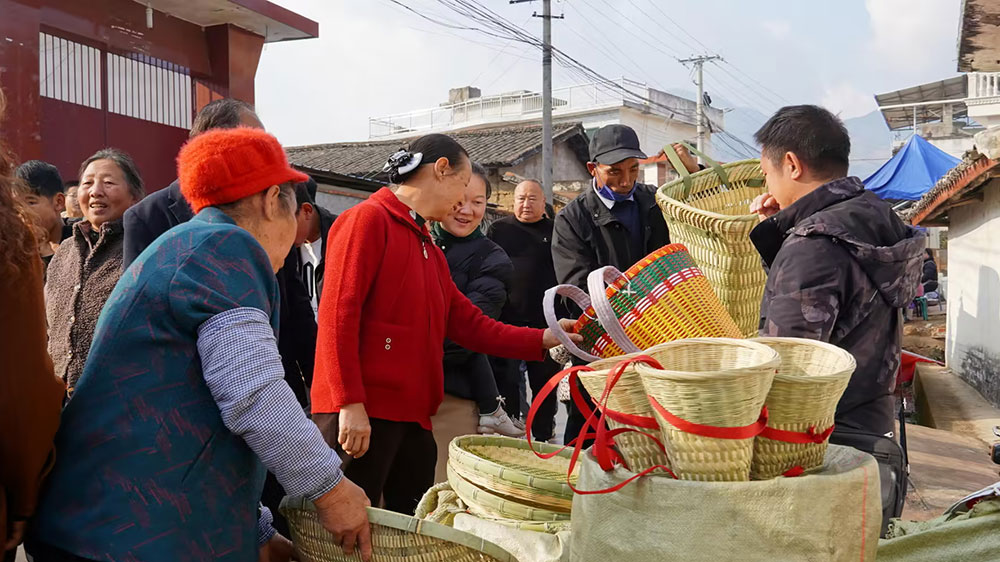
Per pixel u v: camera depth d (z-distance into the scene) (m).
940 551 2.21
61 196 4.75
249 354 1.80
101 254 3.51
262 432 1.80
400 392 2.86
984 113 16.66
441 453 3.98
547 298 2.38
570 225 4.42
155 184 10.88
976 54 12.69
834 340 2.27
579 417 3.74
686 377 1.66
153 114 10.81
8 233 1.61
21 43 8.76
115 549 1.72
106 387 1.81
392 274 2.85
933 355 16.58
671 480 1.72
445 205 2.99
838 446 2.04
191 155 2.02
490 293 4.32
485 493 2.38
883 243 2.29
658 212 4.39
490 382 4.07
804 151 2.44
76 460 1.79
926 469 6.33
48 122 9.37
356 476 2.86
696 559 1.68
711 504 1.68
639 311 2.26
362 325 2.84
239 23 11.44
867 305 2.25
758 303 2.79
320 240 3.86
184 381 1.81
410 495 3.11
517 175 21.77
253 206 2.04
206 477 1.81
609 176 4.30
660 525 1.72
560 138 23.22
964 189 10.88
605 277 2.33
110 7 10.02
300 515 2.03
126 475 1.76
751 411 1.69
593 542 1.82
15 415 1.67
